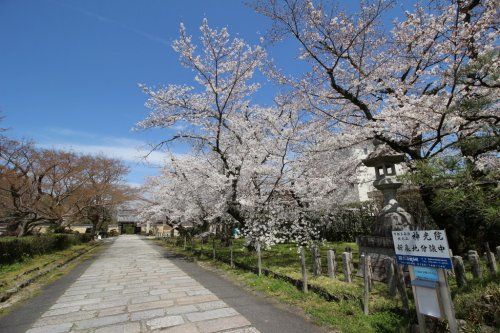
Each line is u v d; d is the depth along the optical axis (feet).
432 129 23.62
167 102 38.06
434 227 36.09
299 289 21.57
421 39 26.13
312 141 35.35
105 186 84.33
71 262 48.44
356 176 35.91
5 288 25.21
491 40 22.82
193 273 33.32
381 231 23.94
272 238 33.40
